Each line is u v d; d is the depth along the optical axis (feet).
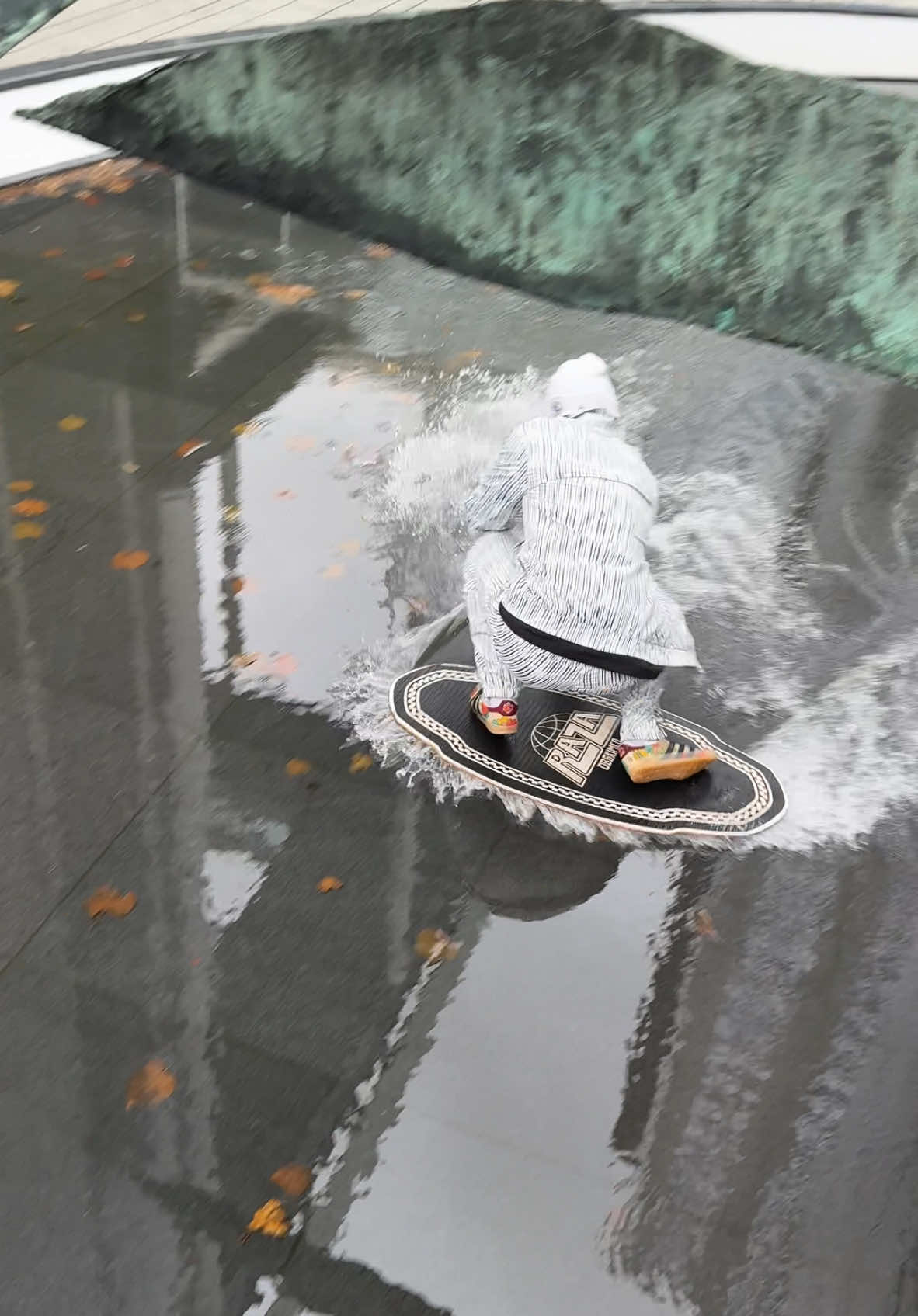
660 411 17.61
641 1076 9.22
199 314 18.84
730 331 10.07
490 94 11.64
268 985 9.64
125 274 19.70
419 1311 7.73
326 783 11.49
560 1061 9.28
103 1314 7.57
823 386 18.44
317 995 9.60
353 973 9.80
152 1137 8.55
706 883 10.84
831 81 9.82
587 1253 8.11
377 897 10.45
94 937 9.89
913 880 11.02
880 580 14.69
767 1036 9.59
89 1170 8.32
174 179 22.63
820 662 13.43
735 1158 8.73
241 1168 8.41
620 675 11.01
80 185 22.17
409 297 19.83
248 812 11.12
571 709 12.47
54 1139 8.49
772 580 14.58
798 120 9.84
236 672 12.60
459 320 19.36
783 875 10.96
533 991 9.78
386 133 12.36
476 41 11.62
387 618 13.51
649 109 10.48
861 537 15.35
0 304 18.60
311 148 12.91
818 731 12.52
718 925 10.46
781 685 13.09
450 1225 8.20
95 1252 7.88
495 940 10.16
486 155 11.75
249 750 11.75
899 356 9.64
